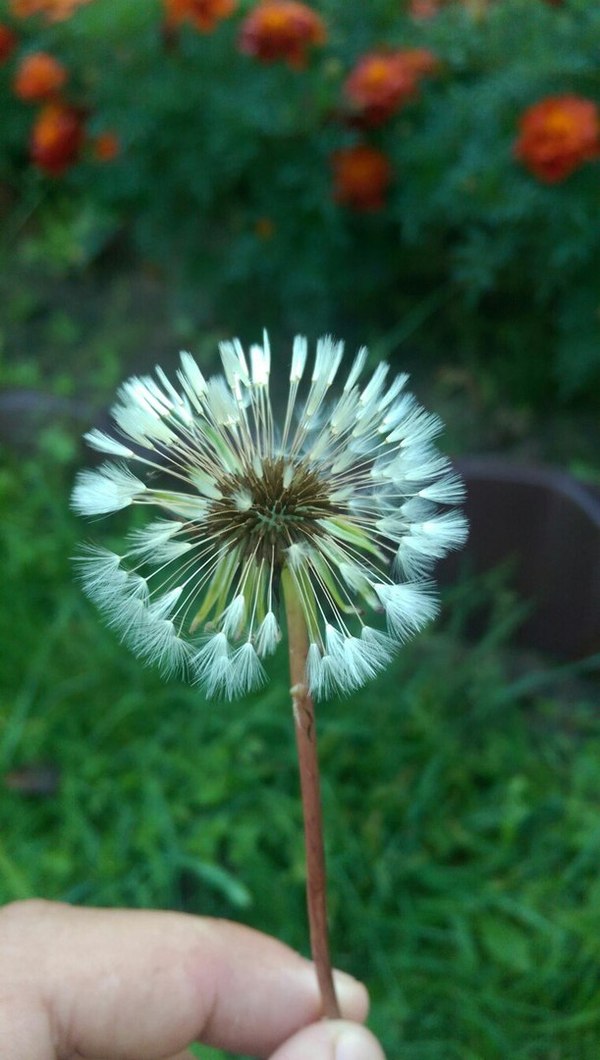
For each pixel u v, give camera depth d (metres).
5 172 0.42
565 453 0.30
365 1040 0.12
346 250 0.31
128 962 0.13
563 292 0.29
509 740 0.24
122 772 0.23
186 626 0.12
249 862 0.21
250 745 0.23
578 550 0.25
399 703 0.24
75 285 0.39
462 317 0.32
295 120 0.28
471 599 0.26
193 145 0.30
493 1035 0.19
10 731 0.23
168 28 0.29
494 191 0.26
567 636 0.26
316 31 0.27
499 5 0.27
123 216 0.36
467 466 0.26
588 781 0.23
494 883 0.21
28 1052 0.12
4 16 0.36
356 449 0.10
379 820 0.22
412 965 0.20
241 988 0.14
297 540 0.10
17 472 0.30
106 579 0.10
